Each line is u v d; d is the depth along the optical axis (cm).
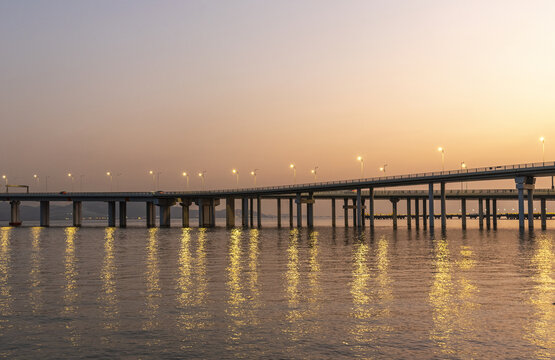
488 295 3600
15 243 9762
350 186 17100
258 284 4141
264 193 19212
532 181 13662
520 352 2314
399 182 15875
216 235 13025
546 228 18638
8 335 2625
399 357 2259
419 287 3962
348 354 2305
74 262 5969
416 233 14075
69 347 2433
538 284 4094
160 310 3155
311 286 4028
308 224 19262
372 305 3272
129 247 8506
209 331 2681
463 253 7088
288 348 2394
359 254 6956
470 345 2417
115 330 2711
